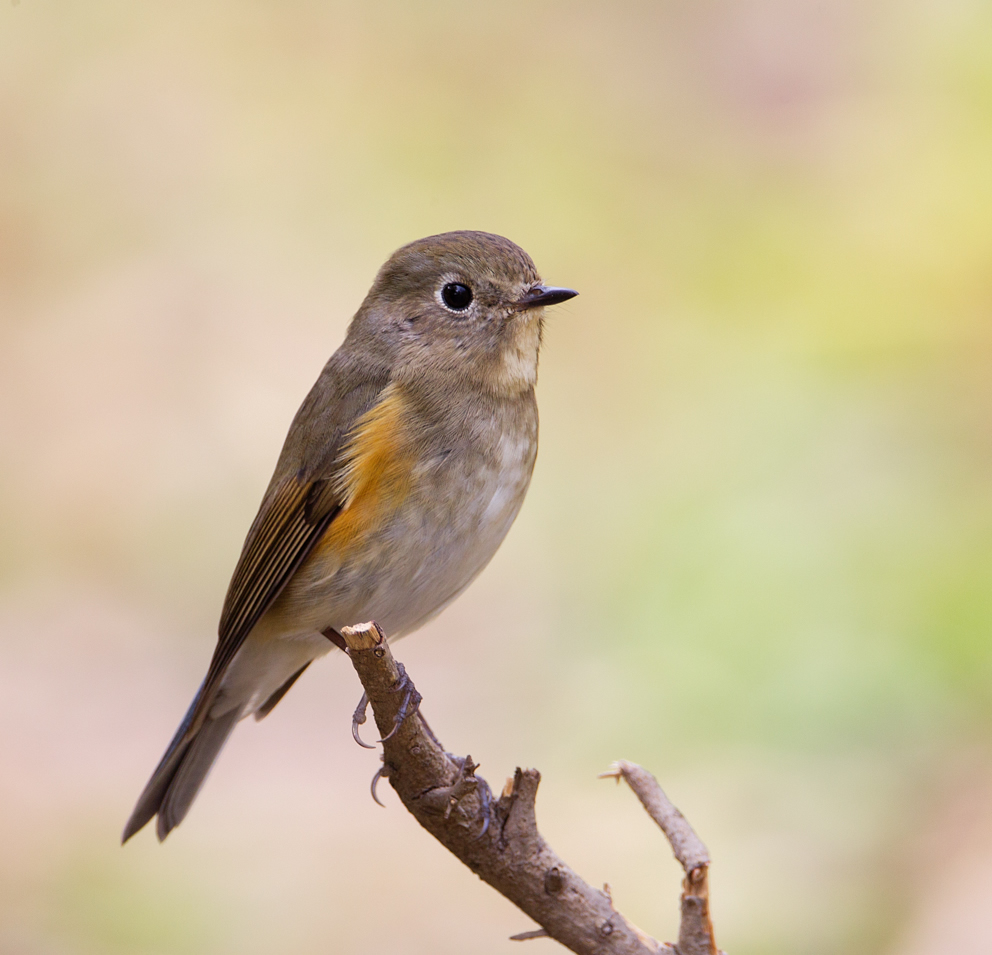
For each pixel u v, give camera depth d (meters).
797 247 11.72
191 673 12.15
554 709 10.59
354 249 13.92
